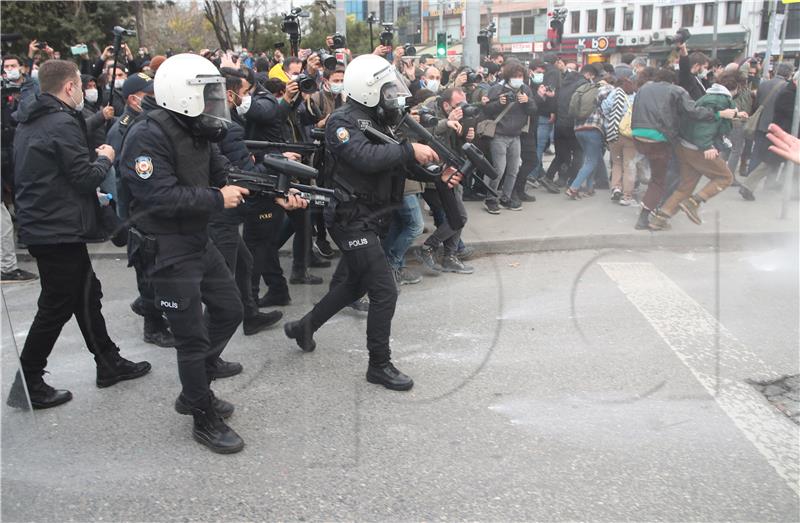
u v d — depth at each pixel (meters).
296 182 2.72
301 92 3.93
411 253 4.14
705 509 2.00
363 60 2.60
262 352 3.22
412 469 2.24
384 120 2.68
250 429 2.51
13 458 2.20
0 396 2.17
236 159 3.00
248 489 2.14
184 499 2.09
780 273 3.07
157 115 2.18
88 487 2.14
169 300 2.28
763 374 2.77
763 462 2.23
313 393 2.79
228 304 2.50
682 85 3.07
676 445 2.33
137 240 2.26
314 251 4.12
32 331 2.63
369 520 1.99
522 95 4.54
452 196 2.96
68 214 2.57
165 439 2.46
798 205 2.93
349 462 2.28
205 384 2.37
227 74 3.35
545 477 2.17
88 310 2.76
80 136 2.59
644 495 2.07
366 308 3.64
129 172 2.18
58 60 2.62
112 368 2.88
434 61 6.81
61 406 2.71
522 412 2.57
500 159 4.38
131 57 5.39
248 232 3.45
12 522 1.96
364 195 2.67
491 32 7.40
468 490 2.12
